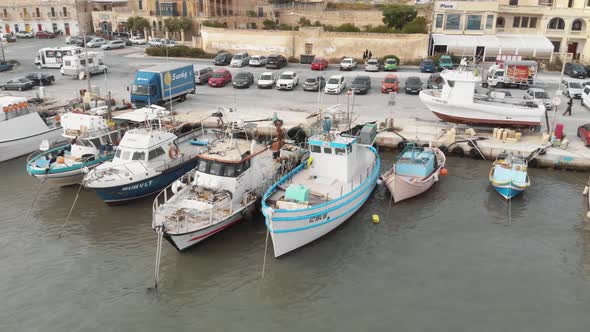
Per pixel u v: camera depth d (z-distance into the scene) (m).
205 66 50.28
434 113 31.33
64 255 18.73
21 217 21.67
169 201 20.17
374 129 26.16
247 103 37.12
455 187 24.28
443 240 19.59
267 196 20.02
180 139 27.23
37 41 71.56
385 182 22.97
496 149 27.36
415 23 58.16
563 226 20.58
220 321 15.30
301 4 73.25
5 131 27.55
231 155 20.77
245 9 78.12
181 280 17.27
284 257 18.55
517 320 15.19
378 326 14.98
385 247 19.19
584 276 17.33
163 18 71.31
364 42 54.91
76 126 25.22
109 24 76.81
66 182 24.09
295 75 42.47
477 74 29.36
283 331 14.84
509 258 18.38
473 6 55.38
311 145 21.92
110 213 22.00
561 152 26.80
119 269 17.86
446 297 16.25
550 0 57.00
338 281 17.20
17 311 15.70
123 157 23.09
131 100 35.12
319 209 18.95
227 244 19.39
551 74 48.09
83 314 15.59
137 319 15.38
